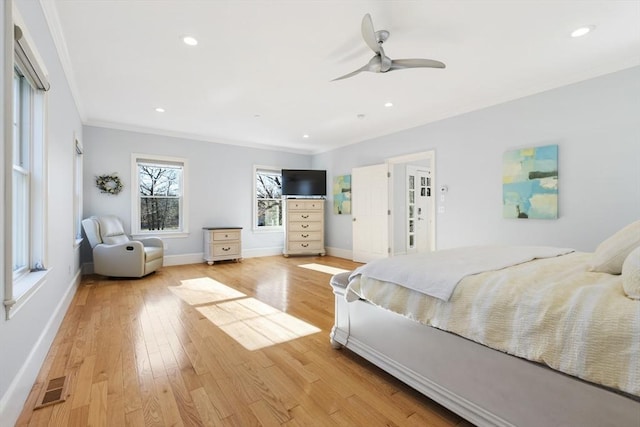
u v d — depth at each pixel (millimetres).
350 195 6094
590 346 977
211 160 5781
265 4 2035
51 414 1421
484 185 3842
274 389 1643
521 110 3490
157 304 3113
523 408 1170
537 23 2242
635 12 2107
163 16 2156
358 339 1953
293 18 2184
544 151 3275
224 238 5508
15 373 1392
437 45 2549
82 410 1452
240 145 6133
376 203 5410
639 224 1438
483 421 1274
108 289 3699
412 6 2057
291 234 6305
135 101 3807
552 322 1076
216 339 2275
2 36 1243
